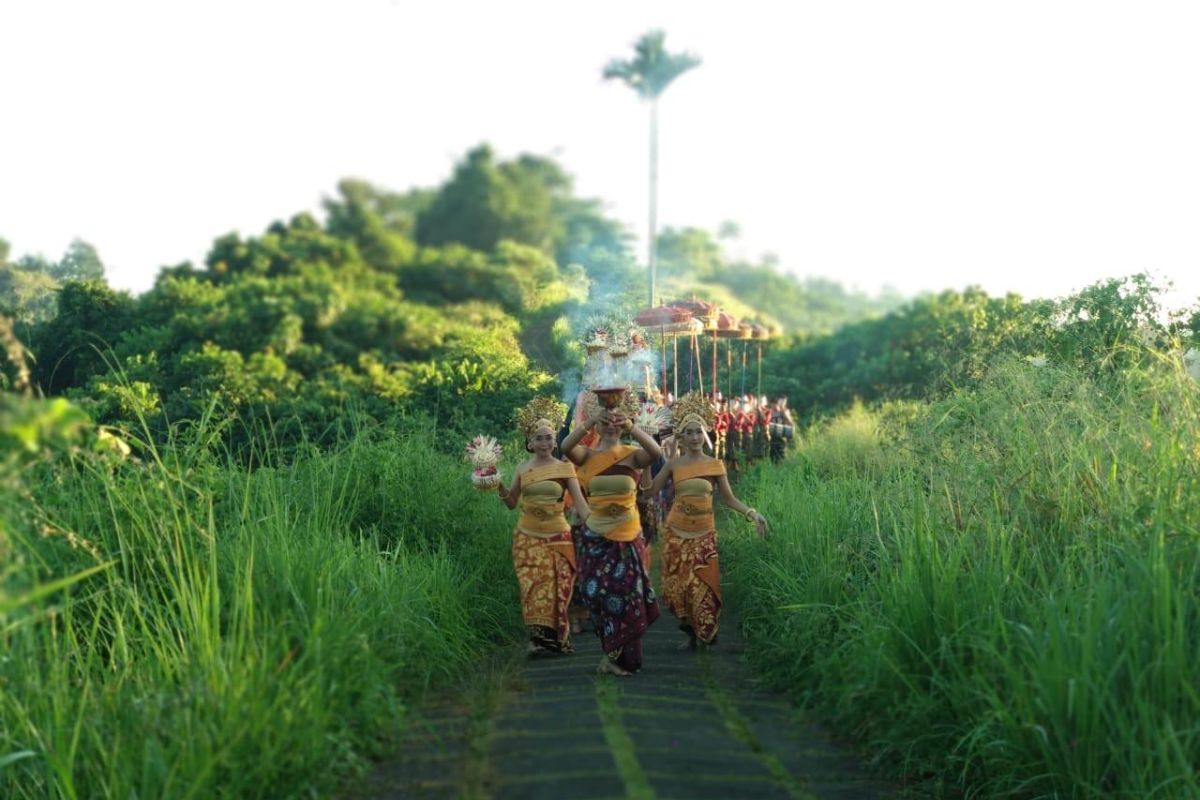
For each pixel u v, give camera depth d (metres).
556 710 5.66
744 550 9.34
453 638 6.75
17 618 4.87
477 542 8.61
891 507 7.33
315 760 4.57
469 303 26.03
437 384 12.09
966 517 6.54
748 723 5.62
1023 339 8.93
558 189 84.62
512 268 27.84
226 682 4.73
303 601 5.83
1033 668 4.80
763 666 6.71
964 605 5.61
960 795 4.91
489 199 76.56
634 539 7.04
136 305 14.27
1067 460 6.56
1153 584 4.83
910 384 17.94
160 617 5.56
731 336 17.08
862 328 26.73
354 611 5.84
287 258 38.00
